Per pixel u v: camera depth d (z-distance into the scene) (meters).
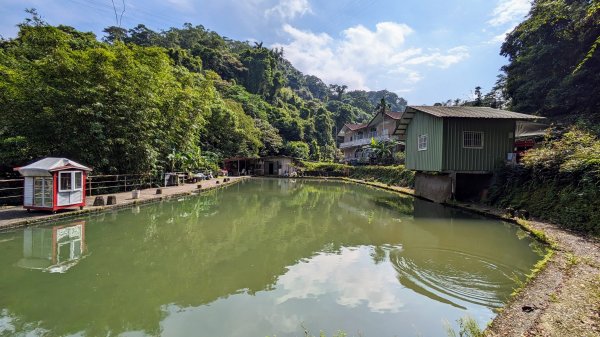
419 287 5.25
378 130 38.00
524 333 3.59
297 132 48.50
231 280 5.57
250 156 37.97
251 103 48.28
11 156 12.30
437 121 14.26
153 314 4.36
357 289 5.19
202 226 9.86
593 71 16.62
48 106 12.52
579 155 9.38
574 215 8.60
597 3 6.98
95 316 4.29
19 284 5.27
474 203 13.44
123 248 7.36
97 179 14.30
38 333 3.87
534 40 20.27
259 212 12.75
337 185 26.94
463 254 6.99
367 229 9.68
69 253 6.91
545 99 19.06
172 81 21.16
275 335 3.85
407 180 22.27
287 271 6.02
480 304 4.63
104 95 13.96
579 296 4.45
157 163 19.69
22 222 8.65
